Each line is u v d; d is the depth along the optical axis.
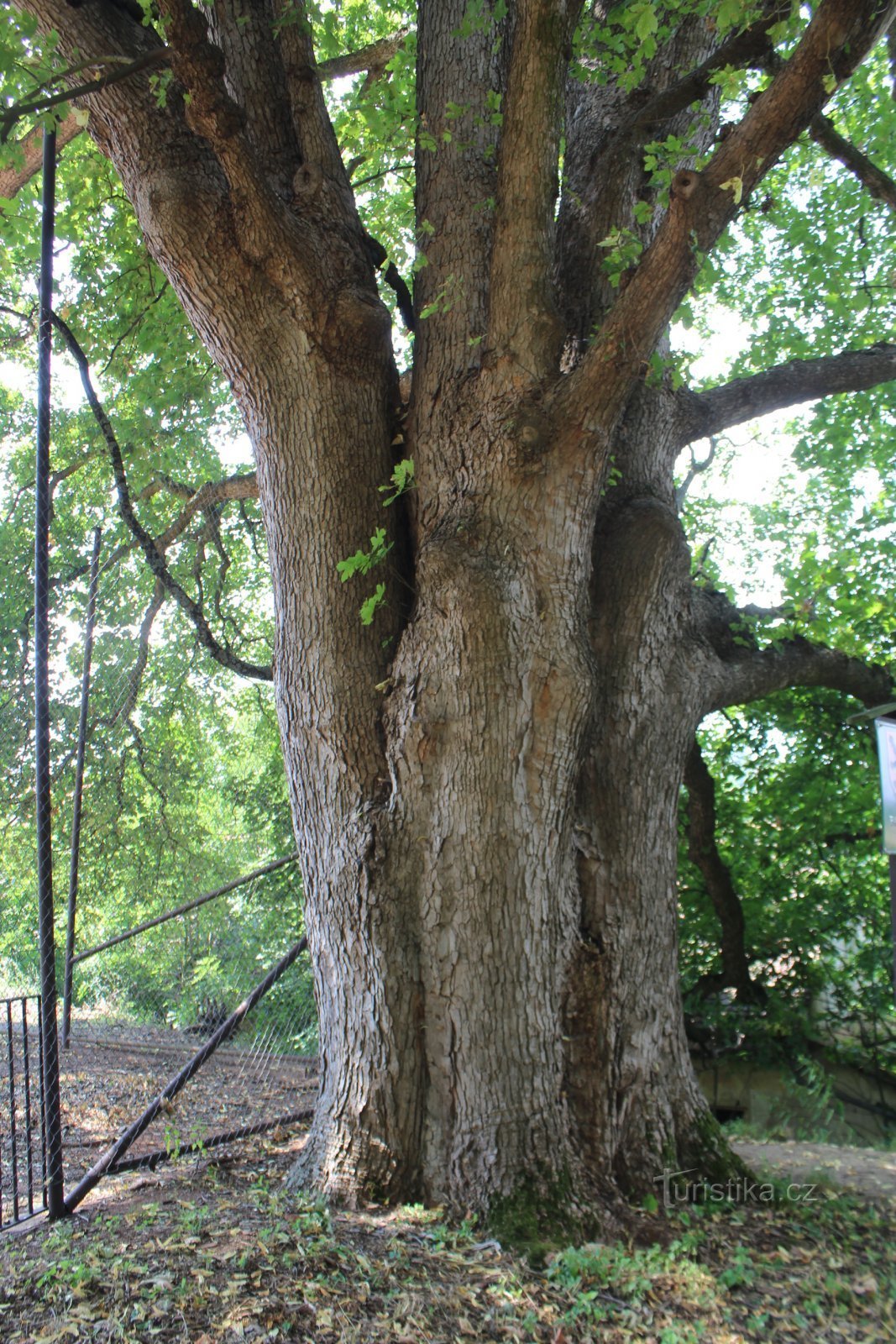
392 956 4.50
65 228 7.94
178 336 8.59
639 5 4.54
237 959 9.66
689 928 9.09
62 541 11.44
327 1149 4.54
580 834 4.93
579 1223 4.19
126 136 4.84
